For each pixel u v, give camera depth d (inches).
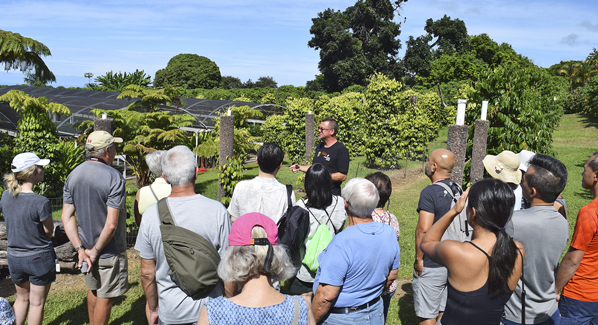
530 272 104.3
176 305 104.8
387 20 2583.7
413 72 2529.5
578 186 508.7
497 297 83.4
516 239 103.2
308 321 69.5
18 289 141.2
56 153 394.6
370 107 707.4
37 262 137.3
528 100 307.3
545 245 102.4
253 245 70.9
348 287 98.0
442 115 1391.5
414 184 538.0
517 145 301.1
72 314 171.3
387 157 661.9
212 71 3031.5
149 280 107.1
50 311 172.1
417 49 2488.9
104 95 960.9
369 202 99.3
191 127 789.9
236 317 66.1
